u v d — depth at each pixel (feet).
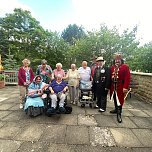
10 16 70.74
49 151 10.59
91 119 16.01
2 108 19.22
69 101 22.85
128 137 12.58
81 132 13.19
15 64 50.44
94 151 10.69
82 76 20.92
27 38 70.49
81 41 64.03
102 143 11.66
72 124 14.69
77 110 18.85
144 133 13.29
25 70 19.40
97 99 19.51
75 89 21.33
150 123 15.42
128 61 55.67
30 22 71.77
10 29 71.10
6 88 34.68
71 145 11.32
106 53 58.49
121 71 16.14
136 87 26.43
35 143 11.50
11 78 39.06
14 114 17.11
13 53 67.82
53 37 71.97
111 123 15.14
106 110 19.10
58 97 17.29
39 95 17.17
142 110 19.70
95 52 59.88
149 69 44.55
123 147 11.23
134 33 61.57
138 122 15.57
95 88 20.04
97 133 13.09
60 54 69.15
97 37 59.82
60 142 11.66
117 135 12.85
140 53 47.29
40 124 14.57
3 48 72.08
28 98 17.04
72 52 65.82
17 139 11.98
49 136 12.46
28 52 70.08
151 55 44.27
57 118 16.07
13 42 71.46
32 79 19.69
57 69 21.24
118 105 16.06
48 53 69.41
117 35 60.64
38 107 16.60
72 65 21.52
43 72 20.38
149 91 23.79
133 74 30.81
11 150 10.63
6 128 13.71
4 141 11.69
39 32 69.41
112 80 16.65
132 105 22.04
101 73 17.87
